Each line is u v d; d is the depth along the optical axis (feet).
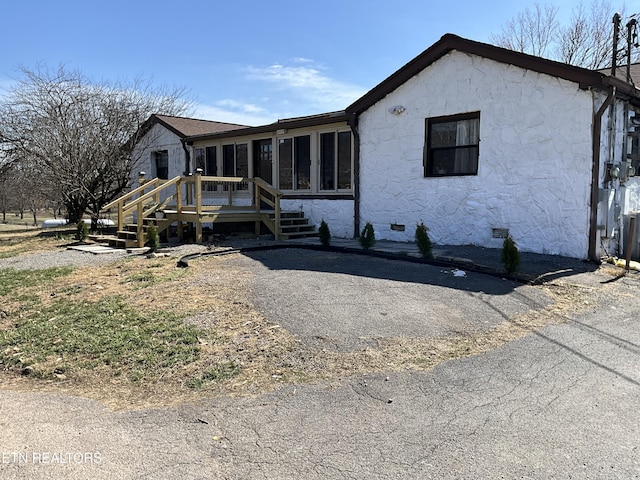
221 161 50.52
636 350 13.74
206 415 10.40
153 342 14.93
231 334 15.10
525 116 28.78
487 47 29.55
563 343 14.23
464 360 12.96
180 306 18.26
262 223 40.55
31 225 103.04
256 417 10.19
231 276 22.88
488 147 30.58
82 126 52.90
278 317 16.39
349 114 37.76
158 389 12.05
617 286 21.16
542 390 11.18
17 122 55.47
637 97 28.91
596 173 26.32
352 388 11.39
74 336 16.16
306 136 42.39
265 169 46.75
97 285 22.82
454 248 31.09
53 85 55.52
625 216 29.66
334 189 40.65
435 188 33.55
